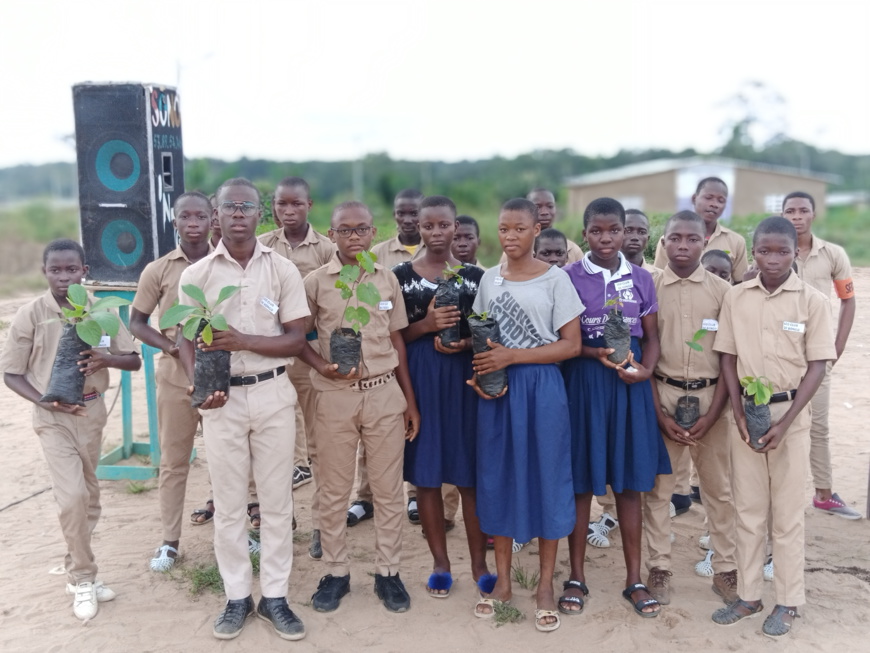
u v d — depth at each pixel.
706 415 4.29
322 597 4.34
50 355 4.30
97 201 5.88
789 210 5.34
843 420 7.53
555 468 3.99
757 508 4.11
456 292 4.16
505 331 4.09
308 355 4.15
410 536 5.32
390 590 4.36
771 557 4.69
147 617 4.29
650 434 4.19
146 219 5.87
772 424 3.99
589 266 4.23
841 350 5.34
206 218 4.73
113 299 4.02
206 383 3.75
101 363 4.21
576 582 4.38
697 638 4.05
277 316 4.07
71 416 4.26
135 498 5.98
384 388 4.23
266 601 4.14
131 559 4.95
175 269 4.72
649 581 4.43
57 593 4.55
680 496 5.57
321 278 4.28
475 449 4.31
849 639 4.02
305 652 3.96
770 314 4.04
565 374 4.27
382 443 4.23
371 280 4.21
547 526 3.99
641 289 4.21
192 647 4.01
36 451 7.02
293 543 5.18
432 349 4.38
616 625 4.16
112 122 5.76
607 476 4.26
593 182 35.38
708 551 4.83
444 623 4.22
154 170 5.87
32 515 5.69
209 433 3.96
